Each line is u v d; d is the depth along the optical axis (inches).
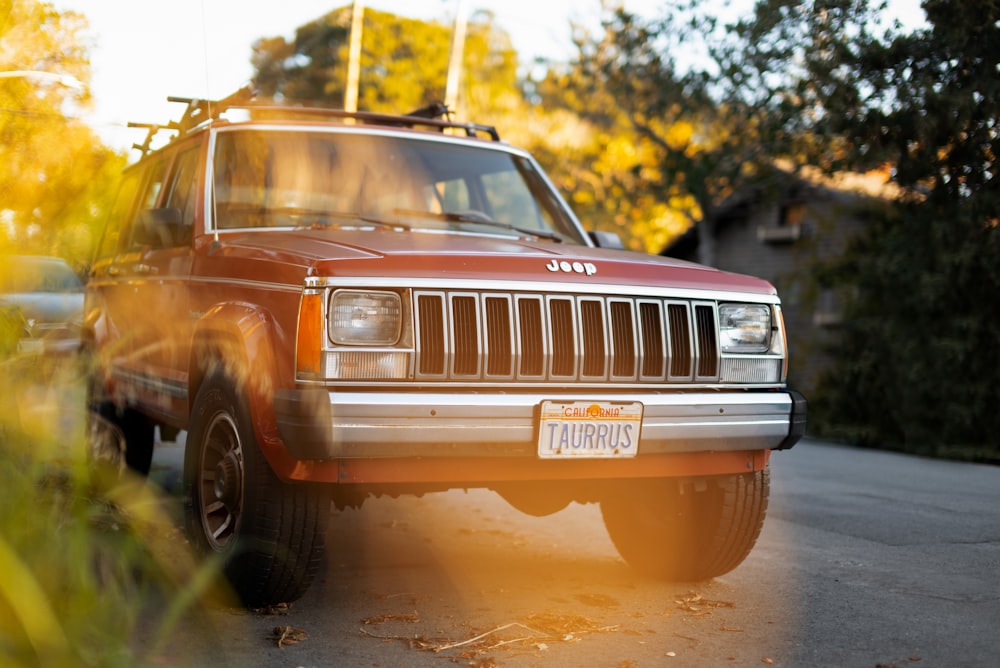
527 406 148.1
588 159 930.1
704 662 137.3
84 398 109.4
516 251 164.1
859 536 230.7
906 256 523.5
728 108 701.3
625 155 911.7
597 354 156.1
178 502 233.0
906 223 517.3
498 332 150.3
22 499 99.3
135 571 124.6
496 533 227.9
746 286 171.2
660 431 157.3
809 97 581.6
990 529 242.8
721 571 181.3
